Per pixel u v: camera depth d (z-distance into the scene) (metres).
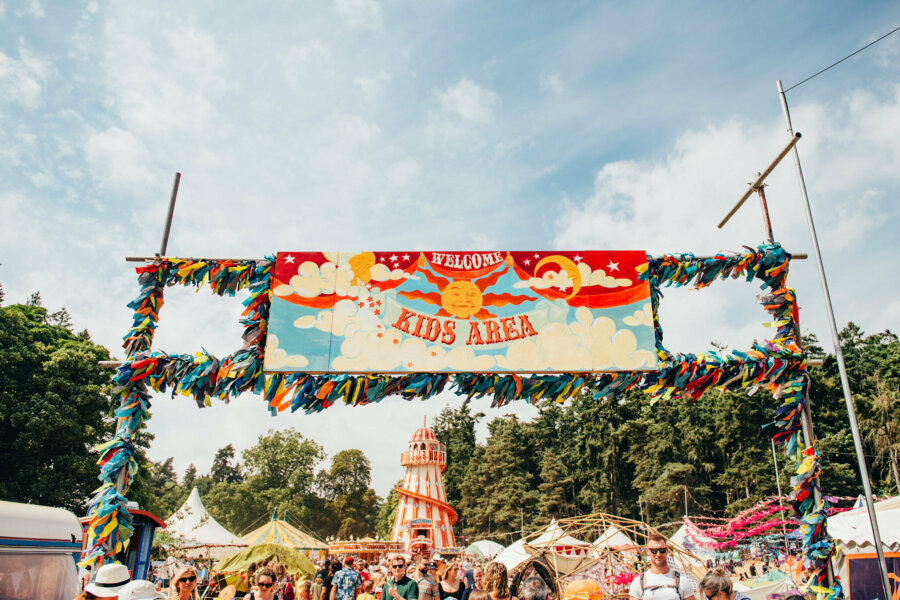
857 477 50.25
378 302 8.76
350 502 96.50
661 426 60.81
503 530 67.88
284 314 8.72
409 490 43.00
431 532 41.28
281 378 8.55
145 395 8.63
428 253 8.97
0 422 33.69
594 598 5.71
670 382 8.57
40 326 42.44
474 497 74.38
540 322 8.64
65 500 34.59
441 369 8.45
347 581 9.51
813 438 8.28
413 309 8.72
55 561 6.81
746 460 54.22
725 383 8.57
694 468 57.62
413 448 44.28
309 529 89.44
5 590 6.12
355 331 8.64
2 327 36.44
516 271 8.86
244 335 8.76
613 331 8.59
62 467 34.16
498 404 8.66
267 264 9.03
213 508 91.44
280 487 94.62
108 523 7.77
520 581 7.35
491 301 8.73
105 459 8.19
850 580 12.37
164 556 28.20
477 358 8.48
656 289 9.03
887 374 55.50
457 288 8.80
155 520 11.51
